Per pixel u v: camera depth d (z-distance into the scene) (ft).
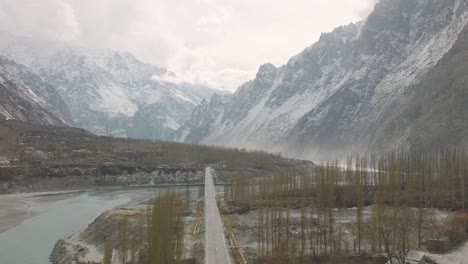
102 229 370.12
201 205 485.56
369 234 295.07
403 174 479.41
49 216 501.97
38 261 321.73
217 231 337.93
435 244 266.77
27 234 408.05
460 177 447.42
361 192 406.82
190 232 343.46
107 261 255.29
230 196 545.44
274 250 266.36
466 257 250.16
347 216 365.40
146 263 252.62
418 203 391.86
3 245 367.25
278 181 489.67
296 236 317.22
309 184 481.05
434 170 536.83
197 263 259.80
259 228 305.73
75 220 476.95
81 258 309.01
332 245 286.25
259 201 442.91
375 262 250.16
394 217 277.85
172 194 389.19
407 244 269.44
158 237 245.86
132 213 422.82
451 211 386.93
